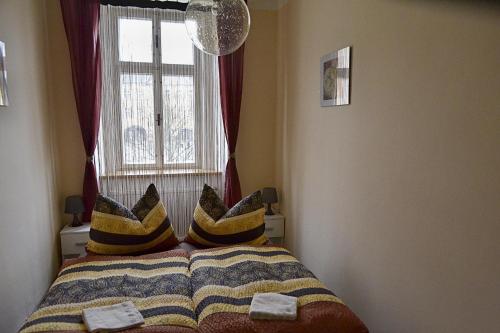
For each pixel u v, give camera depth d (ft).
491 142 4.76
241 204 9.65
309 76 10.35
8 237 7.54
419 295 6.24
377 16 7.13
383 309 7.30
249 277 7.02
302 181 11.12
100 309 5.89
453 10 5.30
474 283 5.11
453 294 5.49
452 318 5.53
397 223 6.75
